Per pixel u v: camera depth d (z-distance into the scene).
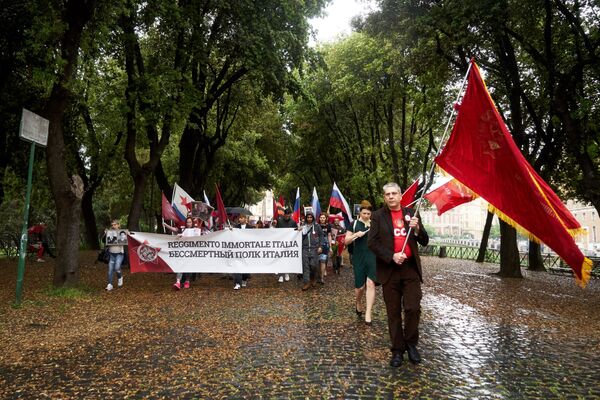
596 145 16.31
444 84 18.80
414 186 9.72
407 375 4.86
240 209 23.84
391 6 15.62
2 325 7.28
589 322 7.89
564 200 23.80
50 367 5.20
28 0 10.36
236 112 27.59
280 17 17.16
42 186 24.70
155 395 4.34
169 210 16.00
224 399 4.24
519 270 16.52
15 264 19.05
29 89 17.20
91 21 11.68
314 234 11.98
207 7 16.52
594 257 19.30
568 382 4.71
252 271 11.87
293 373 4.94
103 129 25.81
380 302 9.63
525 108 18.62
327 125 33.97
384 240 5.22
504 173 5.12
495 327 7.37
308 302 9.64
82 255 23.53
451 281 14.43
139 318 7.89
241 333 6.77
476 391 4.42
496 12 12.44
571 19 12.71
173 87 15.16
